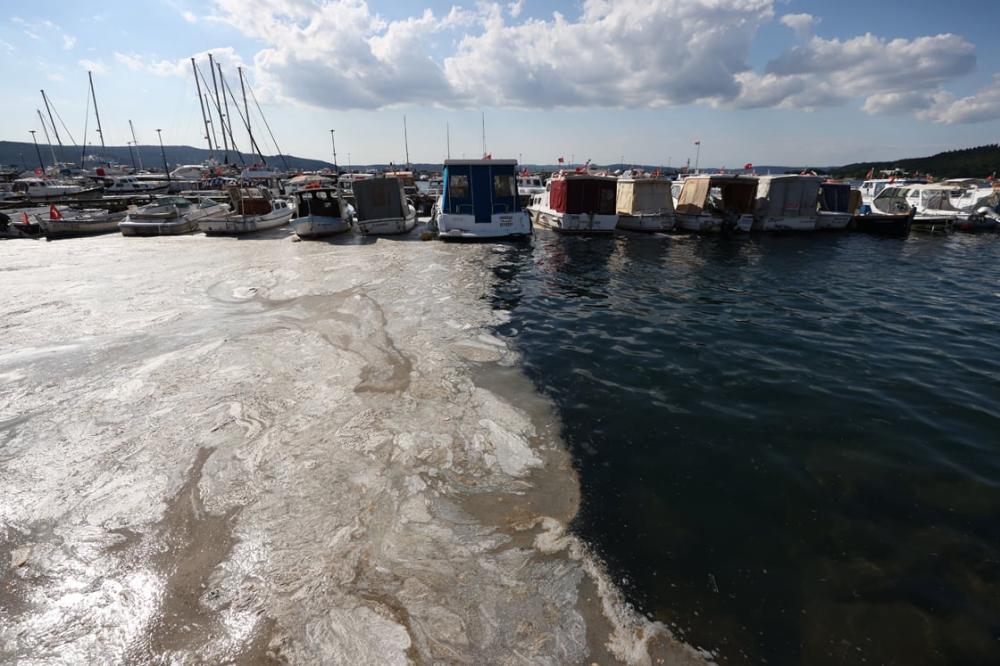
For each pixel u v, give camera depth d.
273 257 15.03
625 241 19.91
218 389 5.93
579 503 4.09
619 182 24.97
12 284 11.25
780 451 4.93
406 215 19.97
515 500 4.10
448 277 12.33
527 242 18.70
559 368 6.88
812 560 3.54
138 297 10.16
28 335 7.82
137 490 4.09
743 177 22.67
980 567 3.49
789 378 6.71
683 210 25.09
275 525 3.69
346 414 5.38
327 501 3.96
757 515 4.00
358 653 2.72
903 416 5.69
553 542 3.63
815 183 23.53
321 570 3.28
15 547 3.48
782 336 8.48
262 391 5.89
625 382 6.48
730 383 6.51
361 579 3.22
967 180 31.53
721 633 2.95
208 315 8.95
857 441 5.13
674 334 8.45
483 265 14.04
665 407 5.81
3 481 4.19
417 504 3.97
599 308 9.94
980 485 4.41
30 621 2.92
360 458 4.57
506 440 5.00
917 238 23.28
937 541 3.74
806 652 2.84
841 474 4.57
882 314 10.16
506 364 6.97
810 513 4.04
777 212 23.55
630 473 4.53
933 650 2.86
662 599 3.17
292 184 41.16
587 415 5.59
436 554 3.46
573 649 2.80
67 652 2.73
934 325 9.41
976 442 5.14
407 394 5.93
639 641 2.87
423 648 2.77
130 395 5.77
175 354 7.02
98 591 3.12
